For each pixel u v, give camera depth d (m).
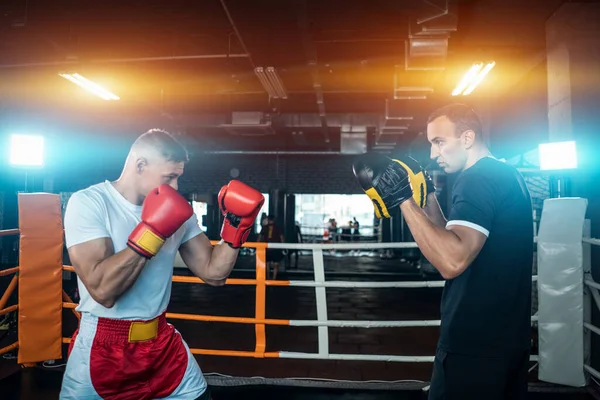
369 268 9.19
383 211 1.01
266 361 2.83
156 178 1.13
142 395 1.13
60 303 2.61
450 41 4.67
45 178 7.60
